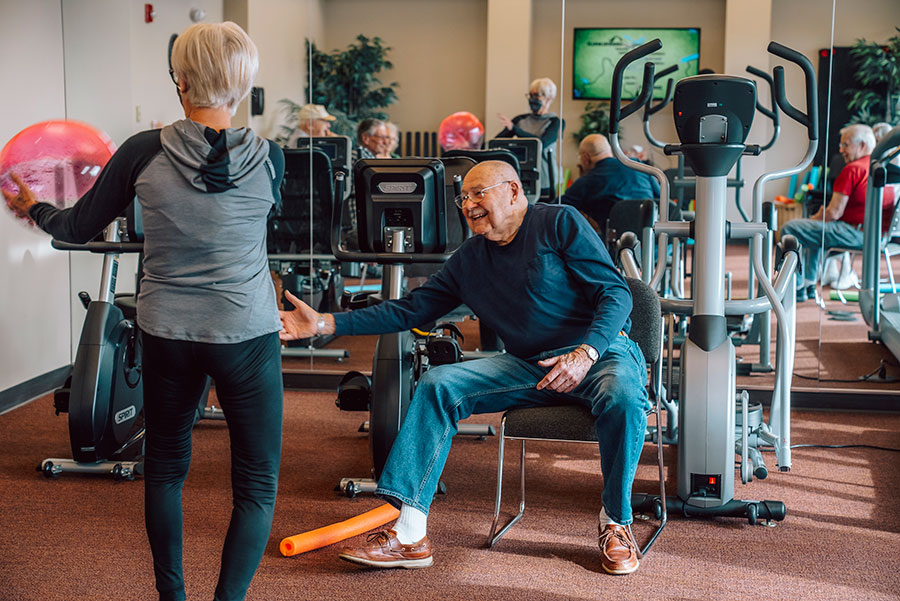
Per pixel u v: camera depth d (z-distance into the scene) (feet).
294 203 13.88
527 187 13.01
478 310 8.52
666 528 8.96
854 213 13.14
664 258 9.41
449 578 7.79
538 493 9.99
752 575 7.90
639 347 8.80
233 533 6.26
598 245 8.20
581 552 8.38
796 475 10.61
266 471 6.33
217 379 6.12
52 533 8.63
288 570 7.92
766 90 12.73
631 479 7.87
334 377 14.70
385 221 9.37
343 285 14.05
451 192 11.59
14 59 13.02
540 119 12.92
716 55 12.64
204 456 11.09
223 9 13.82
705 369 9.03
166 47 14.33
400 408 9.51
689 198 12.95
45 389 14.11
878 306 13.34
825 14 12.57
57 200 6.89
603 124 12.87
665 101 11.82
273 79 13.57
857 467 10.91
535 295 8.23
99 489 9.91
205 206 5.84
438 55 13.03
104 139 7.32
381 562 7.85
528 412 8.10
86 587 7.48
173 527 6.34
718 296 9.12
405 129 13.21
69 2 14.52
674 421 11.12
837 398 13.52
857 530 8.95
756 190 9.53
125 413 10.66
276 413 6.30
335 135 13.47
